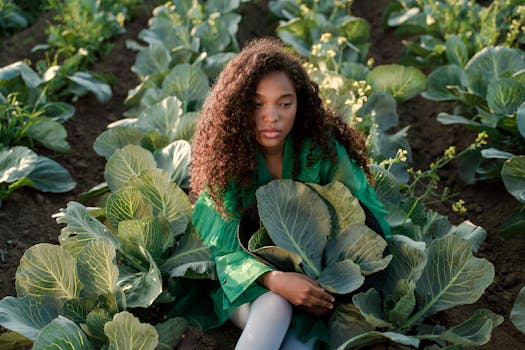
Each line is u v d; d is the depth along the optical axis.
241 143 2.89
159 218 3.23
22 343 2.89
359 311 2.86
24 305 2.85
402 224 3.43
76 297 2.98
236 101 2.83
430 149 5.01
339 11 6.58
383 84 4.84
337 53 5.61
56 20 6.29
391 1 7.05
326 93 4.20
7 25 6.22
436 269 3.01
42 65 5.34
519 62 4.63
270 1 7.09
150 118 4.39
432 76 4.85
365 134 4.33
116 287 2.88
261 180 3.05
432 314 3.23
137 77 5.89
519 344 3.30
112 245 2.87
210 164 2.97
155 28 5.97
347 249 2.96
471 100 4.63
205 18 6.27
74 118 5.22
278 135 2.85
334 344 2.86
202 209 3.15
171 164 3.85
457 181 4.61
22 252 3.80
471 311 3.47
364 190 3.14
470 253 2.96
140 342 2.62
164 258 3.28
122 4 6.61
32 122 4.57
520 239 3.94
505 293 3.67
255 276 2.77
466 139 4.86
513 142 4.42
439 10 5.86
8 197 4.13
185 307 3.12
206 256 3.20
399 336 2.68
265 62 2.80
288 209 2.97
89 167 4.77
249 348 2.68
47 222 4.08
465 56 5.07
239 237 2.96
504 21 5.58
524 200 3.49
